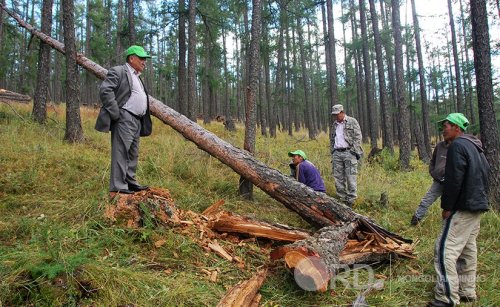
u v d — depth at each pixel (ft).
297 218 18.80
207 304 9.51
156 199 13.56
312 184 20.21
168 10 50.14
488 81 21.44
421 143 58.59
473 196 10.76
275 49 70.79
